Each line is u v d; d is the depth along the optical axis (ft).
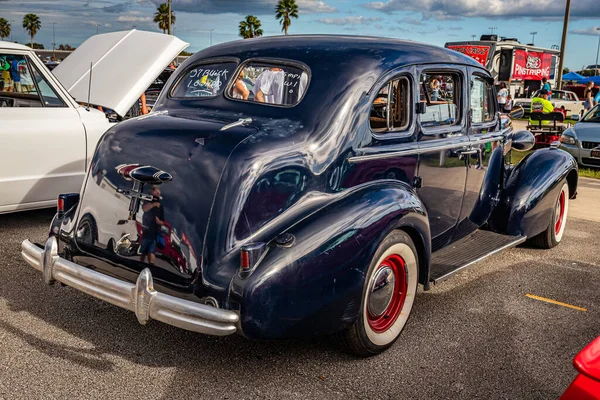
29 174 18.81
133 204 11.01
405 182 13.20
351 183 11.82
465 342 12.95
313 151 11.29
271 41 13.53
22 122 18.51
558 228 20.75
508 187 18.15
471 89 15.98
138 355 11.74
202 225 10.30
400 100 13.33
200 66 13.76
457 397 10.71
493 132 17.47
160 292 10.33
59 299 14.33
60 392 10.30
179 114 12.90
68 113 19.63
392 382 11.11
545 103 52.54
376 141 12.35
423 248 12.66
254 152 10.55
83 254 11.83
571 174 20.57
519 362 12.14
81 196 12.02
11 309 13.65
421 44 14.56
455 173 15.16
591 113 42.68
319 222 10.63
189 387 10.64
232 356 11.85
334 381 11.05
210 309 9.71
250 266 9.77
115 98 20.97
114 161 11.60
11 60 18.58
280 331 10.06
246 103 12.51
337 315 10.71
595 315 14.79
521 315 14.61
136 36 22.57
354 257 10.73
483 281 17.06
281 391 10.64
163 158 10.99
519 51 91.40
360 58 12.46
